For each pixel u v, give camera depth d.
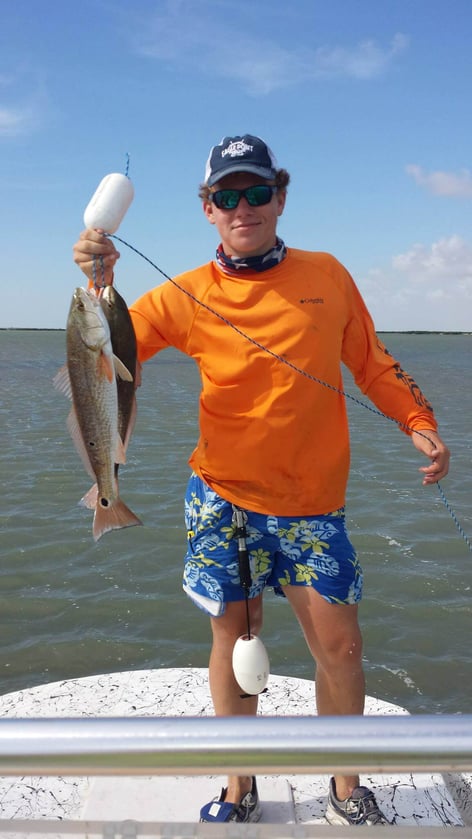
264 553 2.88
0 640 6.65
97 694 3.65
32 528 9.51
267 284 2.86
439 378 40.91
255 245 2.82
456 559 8.47
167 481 12.14
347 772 1.38
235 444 2.84
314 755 1.36
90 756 1.36
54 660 6.35
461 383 37.28
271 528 2.83
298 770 1.37
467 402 26.95
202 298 2.91
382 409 3.09
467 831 1.55
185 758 1.37
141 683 3.76
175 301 2.94
